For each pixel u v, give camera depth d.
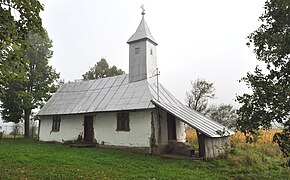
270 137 20.53
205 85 37.34
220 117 35.88
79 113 19.92
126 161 13.30
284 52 5.96
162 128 17.36
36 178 9.02
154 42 20.84
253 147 18.17
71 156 13.82
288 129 6.15
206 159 14.34
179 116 15.57
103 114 19.31
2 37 5.96
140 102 17.42
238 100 6.66
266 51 6.30
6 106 26.78
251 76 6.50
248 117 6.49
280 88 5.89
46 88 28.23
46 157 13.10
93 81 23.86
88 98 21.53
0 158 12.33
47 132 22.83
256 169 12.62
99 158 13.70
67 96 23.64
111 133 18.47
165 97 19.41
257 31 6.54
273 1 6.16
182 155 15.88
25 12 6.91
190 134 25.84
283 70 6.14
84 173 10.18
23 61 6.29
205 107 37.09
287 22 6.04
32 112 28.55
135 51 20.52
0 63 6.00
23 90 27.06
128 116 17.83
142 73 19.81
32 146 18.41
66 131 21.34
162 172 11.27
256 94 6.32
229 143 17.77
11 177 8.91
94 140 19.31
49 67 29.16
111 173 10.54
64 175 9.64
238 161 14.02
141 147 16.72
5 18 6.33
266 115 6.15
